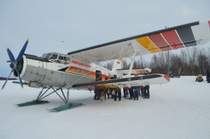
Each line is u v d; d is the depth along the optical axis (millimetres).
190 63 54250
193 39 7668
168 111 6828
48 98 10211
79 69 8703
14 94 11812
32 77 7160
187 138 4031
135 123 5277
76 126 5004
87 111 6934
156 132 4465
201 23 6645
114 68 11875
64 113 6594
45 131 4574
